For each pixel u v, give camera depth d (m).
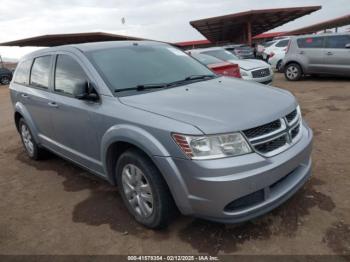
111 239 3.14
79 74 3.75
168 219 3.02
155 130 2.79
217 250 2.85
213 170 2.55
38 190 4.36
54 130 4.38
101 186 4.28
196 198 2.67
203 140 2.59
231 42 58.41
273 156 2.77
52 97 4.20
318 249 2.74
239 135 2.63
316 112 7.00
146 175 2.96
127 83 3.52
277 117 2.87
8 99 14.97
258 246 2.85
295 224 3.08
